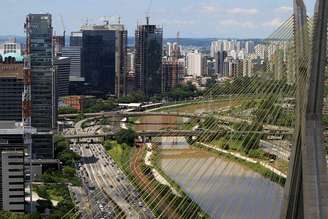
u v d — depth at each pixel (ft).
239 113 600.39
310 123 382.63
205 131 631.56
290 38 472.85
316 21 377.50
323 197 378.73
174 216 625.82
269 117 535.19
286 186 401.29
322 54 378.94
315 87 380.17
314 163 380.58
